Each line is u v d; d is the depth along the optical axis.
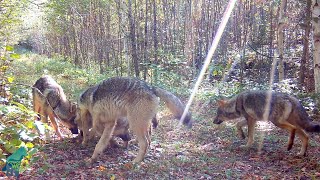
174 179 2.39
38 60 13.42
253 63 8.36
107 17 10.61
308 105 4.39
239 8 9.26
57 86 3.53
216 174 2.51
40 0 7.36
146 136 2.76
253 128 3.26
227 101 3.51
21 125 1.67
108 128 2.82
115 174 2.43
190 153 3.07
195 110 4.95
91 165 2.68
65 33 13.22
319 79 4.71
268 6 8.55
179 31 9.37
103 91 2.79
